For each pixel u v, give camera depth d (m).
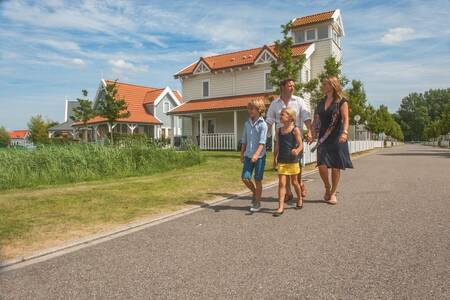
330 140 6.12
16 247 4.12
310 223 4.88
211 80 29.70
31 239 4.41
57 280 3.20
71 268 3.48
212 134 26.72
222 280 3.10
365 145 33.81
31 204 6.49
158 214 5.72
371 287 2.87
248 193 7.63
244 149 6.04
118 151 13.17
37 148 12.33
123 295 2.88
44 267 3.52
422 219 4.90
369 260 3.45
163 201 6.77
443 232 4.29
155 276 3.23
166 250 3.94
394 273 3.13
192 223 5.11
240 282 3.05
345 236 4.23
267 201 6.62
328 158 6.10
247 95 27.39
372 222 4.82
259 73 27.09
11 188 9.45
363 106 33.16
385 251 3.68
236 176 10.28
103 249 4.03
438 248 3.73
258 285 2.98
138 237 4.47
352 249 3.77
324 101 6.30
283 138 5.62
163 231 4.72
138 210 6.02
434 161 15.84
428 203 5.93
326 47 27.61
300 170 5.88
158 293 2.89
